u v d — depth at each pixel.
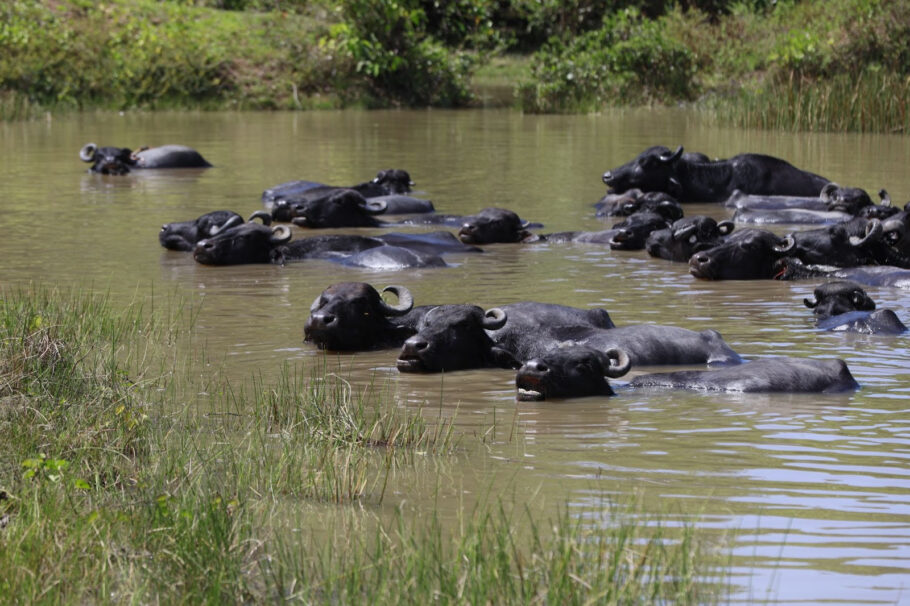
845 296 34.91
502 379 28.95
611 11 148.38
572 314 31.98
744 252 41.31
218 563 16.38
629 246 47.38
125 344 30.91
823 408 25.67
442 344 29.64
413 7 131.50
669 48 120.50
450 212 56.00
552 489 20.38
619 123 102.25
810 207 57.00
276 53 125.56
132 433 22.33
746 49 124.38
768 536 18.25
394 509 19.41
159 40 121.06
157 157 73.19
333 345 31.69
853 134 89.19
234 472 20.72
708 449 22.73
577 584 15.73
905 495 20.08
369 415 25.23
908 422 24.47
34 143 87.31
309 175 68.81
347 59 125.75
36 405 23.17
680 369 29.47
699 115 108.62
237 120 108.25
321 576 16.69
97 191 63.31
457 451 22.67
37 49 116.38
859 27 107.12
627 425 24.48
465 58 133.88
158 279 40.66
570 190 63.31
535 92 120.06
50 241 47.72
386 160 76.56
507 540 17.86
